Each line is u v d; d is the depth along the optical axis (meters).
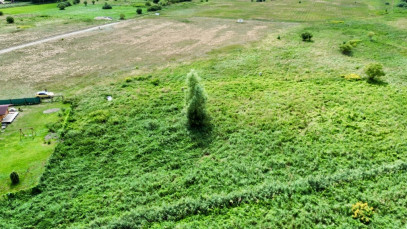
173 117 40.84
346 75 52.59
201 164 32.38
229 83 50.78
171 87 50.12
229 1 143.12
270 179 29.83
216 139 36.41
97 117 40.12
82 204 27.48
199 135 36.94
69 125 38.94
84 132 37.38
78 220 26.11
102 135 37.12
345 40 74.12
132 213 25.62
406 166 29.58
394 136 35.44
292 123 38.91
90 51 69.44
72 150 34.34
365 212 24.22
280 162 32.00
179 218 25.27
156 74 55.69
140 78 53.69
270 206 25.70
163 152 34.31
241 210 25.36
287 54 64.69
